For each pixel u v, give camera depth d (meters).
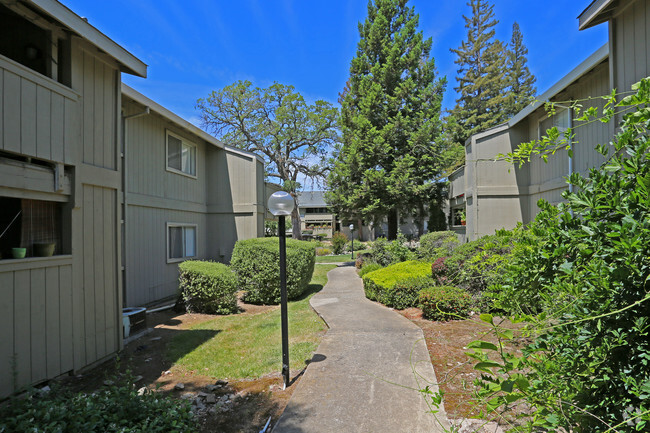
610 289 1.22
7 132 3.42
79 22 4.16
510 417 2.55
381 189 14.84
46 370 3.78
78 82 4.42
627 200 1.29
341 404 3.04
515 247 1.66
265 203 14.01
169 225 9.23
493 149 9.59
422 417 2.78
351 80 17.02
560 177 7.55
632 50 4.52
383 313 6.39
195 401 3.35
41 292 3.76
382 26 16.11
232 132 22.95
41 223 4.04
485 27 27.77
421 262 9.00
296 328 5.77
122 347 5.00
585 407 1.29
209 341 5.31
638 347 1.21
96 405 2.35
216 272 7.25
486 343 1.34
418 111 15.48
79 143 4.39
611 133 5.04
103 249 4.76
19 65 3.54
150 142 8.42
